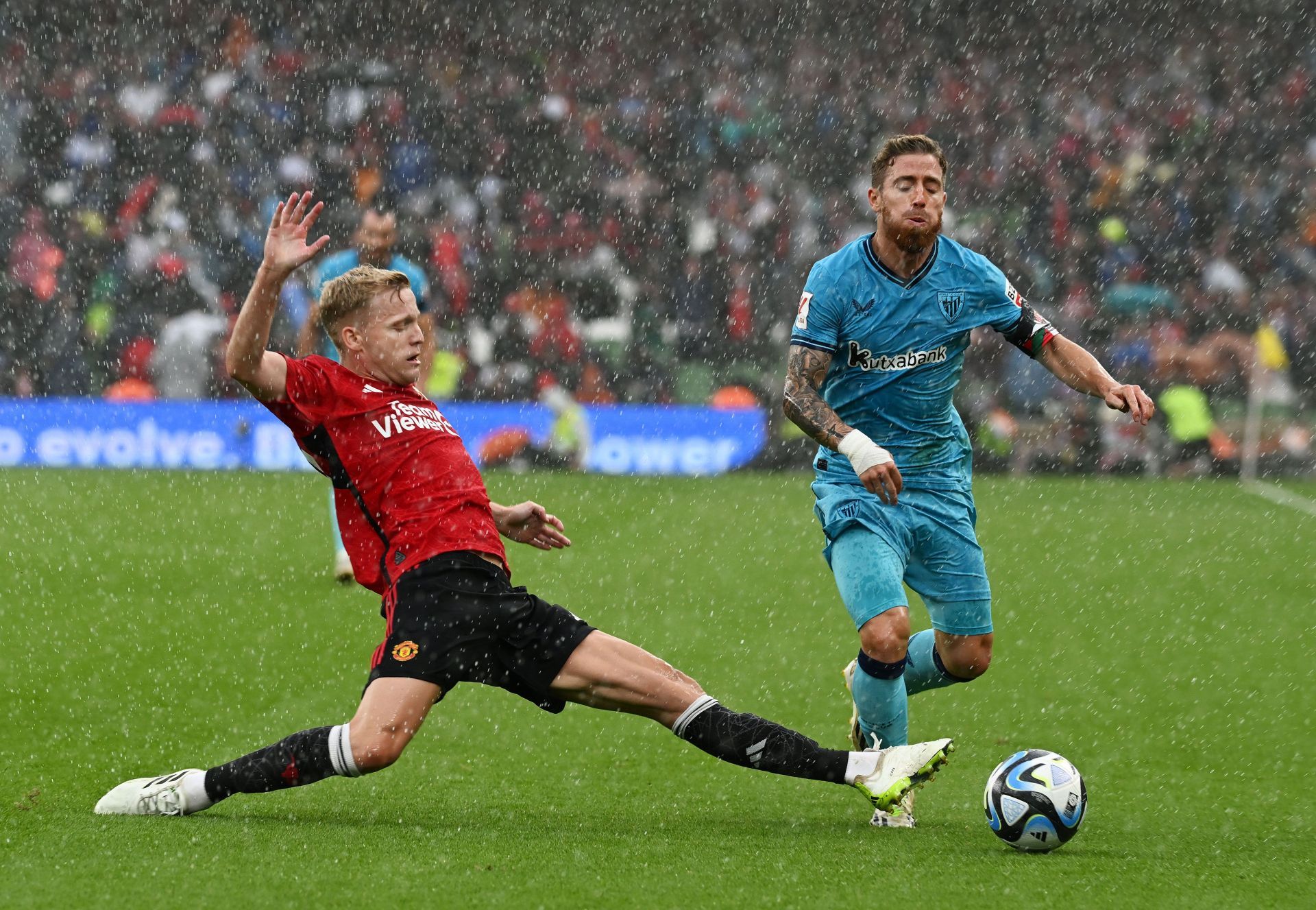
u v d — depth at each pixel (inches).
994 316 639.8
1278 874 510.0
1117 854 537.6
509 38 2576.3
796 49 2645.2
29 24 2476.6
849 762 576.4
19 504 1467.8
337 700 820.0
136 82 2468.0
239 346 551.2
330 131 2461.9
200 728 757.3
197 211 2335.1
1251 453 1984.5
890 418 640.4
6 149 2370.8
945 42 2657.5
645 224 2395.4
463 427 1913.1
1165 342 2188.7
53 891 468.1
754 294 2306.8
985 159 2544.3
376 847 526.3
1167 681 909.2
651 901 465.7
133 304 2201.0
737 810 613.0
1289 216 2481.5
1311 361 2278.5
